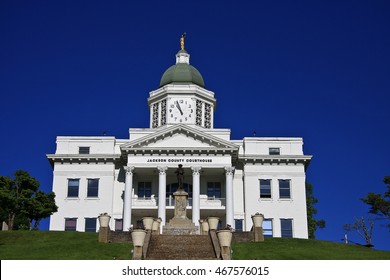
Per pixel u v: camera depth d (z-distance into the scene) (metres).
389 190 76.44
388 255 41.44
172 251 37.62
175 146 66.81
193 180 65.88
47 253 39.88
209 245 39.28
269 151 70.75
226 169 66.38
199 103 76.69
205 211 67.62
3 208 60.66
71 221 68.12
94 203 68.69
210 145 67.12
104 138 70.88
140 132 71.19
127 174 66.31
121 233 45.53
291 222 68.12
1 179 61.38
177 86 76.31
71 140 71.00
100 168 69.81
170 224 51.28
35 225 69.75
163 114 76.12
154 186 69.44
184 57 81.81
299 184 69.31
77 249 41.34
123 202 68.44
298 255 40.91
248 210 68.31
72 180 69.56
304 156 69.56
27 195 61.97
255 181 69.38
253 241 47.06
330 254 41.62
